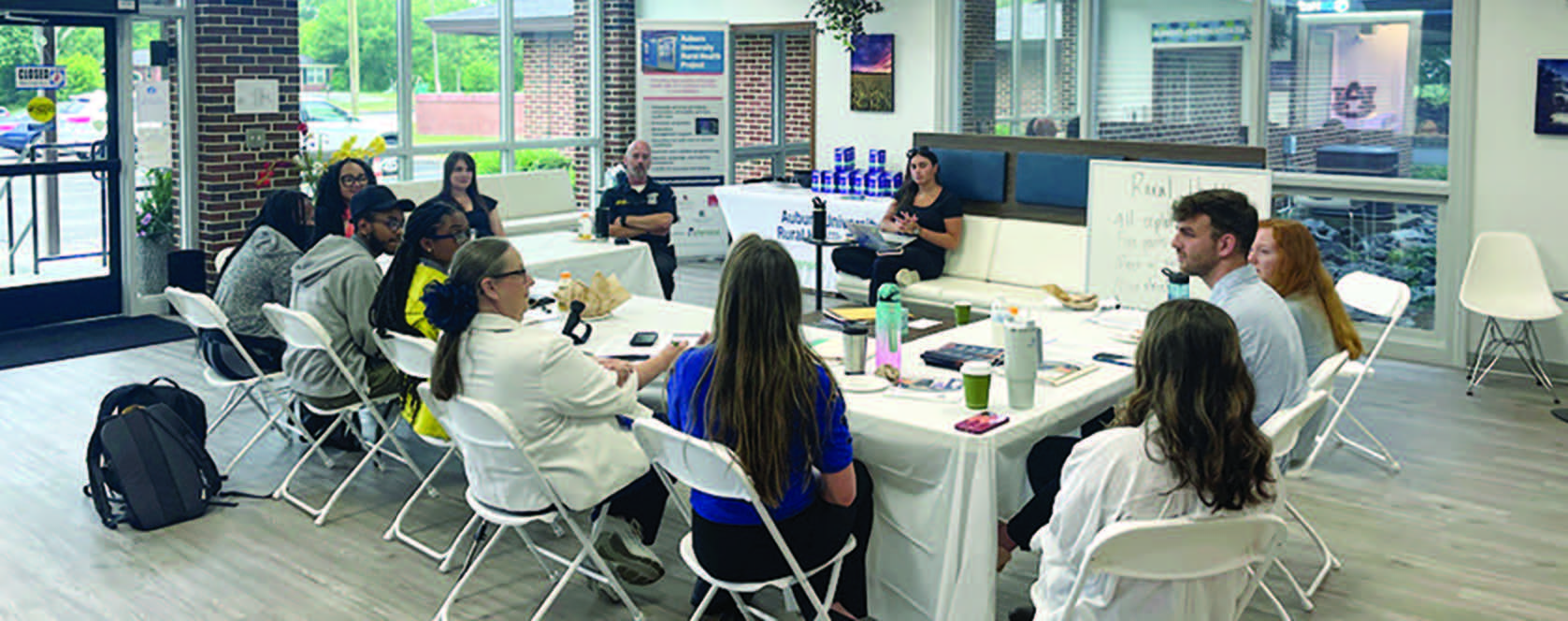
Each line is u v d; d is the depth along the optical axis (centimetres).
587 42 1060
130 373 671
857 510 349
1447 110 688
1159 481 247
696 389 305
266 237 506
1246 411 245
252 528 448
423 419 423
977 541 324
